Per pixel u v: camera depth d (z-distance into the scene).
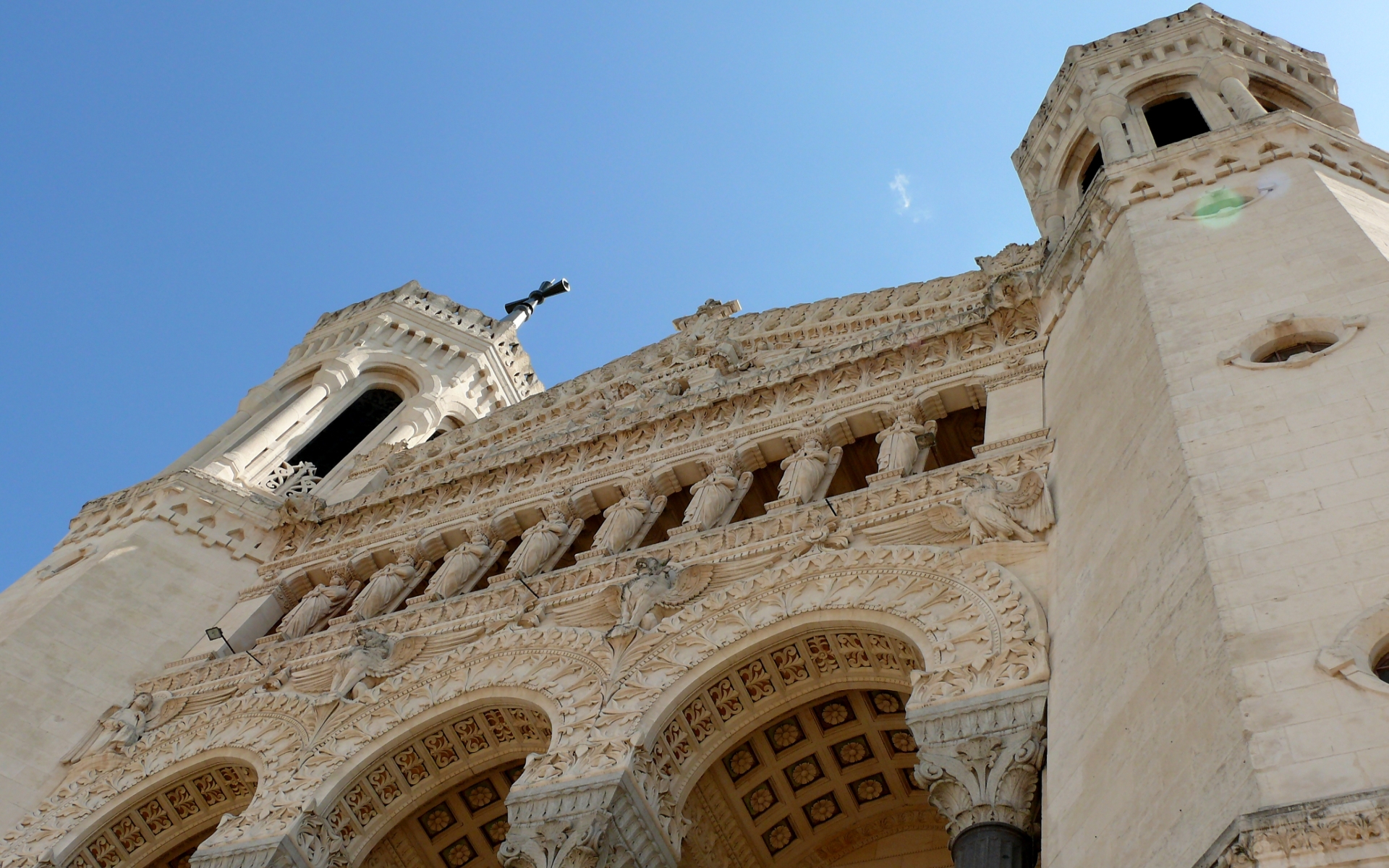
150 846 24.16
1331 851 9.38
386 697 22.89
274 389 47.09
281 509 35.38
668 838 18.23
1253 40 31.58
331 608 30.39
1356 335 16.11
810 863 21.81
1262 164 22.98
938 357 27.88
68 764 26.75
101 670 29.38
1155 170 24.27
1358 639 11.35
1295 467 14.01
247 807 21.58
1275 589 12.35
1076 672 15.02
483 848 22.89
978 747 15.07
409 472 40.25
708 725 19.70
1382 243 18.83
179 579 32.94
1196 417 15.84
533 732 21.41
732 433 28.89
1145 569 14.61
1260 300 18.19
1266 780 10.30
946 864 20.77
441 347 51.31
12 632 28.94
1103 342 21.27
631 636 20.91
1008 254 33.72
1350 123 29.95
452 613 25.44
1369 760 10.09
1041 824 13.91
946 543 20.05
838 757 21.33
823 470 26.28
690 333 41.28
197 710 26.28
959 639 17.20
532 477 31.86
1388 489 13.03
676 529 25.03
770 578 20.83
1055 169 32.06
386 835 21.80
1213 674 11.88
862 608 19.03
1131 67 32.06
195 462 39.84
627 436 31.39
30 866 23.17
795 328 37.56
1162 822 11.30
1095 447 18.80
